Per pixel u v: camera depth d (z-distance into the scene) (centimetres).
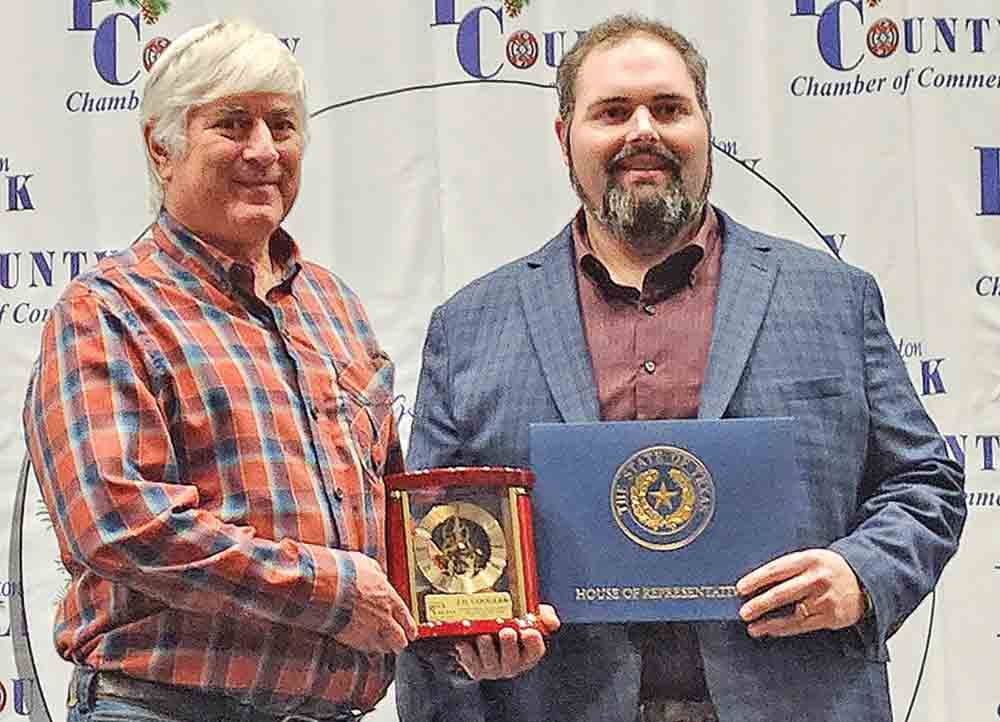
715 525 245
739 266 265
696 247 265
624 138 260
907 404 261
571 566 246
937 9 357
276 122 242
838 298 264
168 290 234
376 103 356
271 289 246
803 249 273
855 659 253
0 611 346
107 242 353
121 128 354
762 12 357
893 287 354
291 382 238
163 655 224
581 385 260
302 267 260
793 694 249
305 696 231
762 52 356
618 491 247
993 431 352
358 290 355
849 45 357
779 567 239
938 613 350
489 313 273
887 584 242
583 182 265
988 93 356
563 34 356
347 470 240
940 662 349
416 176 356
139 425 224
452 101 356
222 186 237
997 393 353
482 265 355
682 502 246
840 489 254
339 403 243
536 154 356
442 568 243
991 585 350
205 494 227
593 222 271
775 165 356
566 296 268
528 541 244
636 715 252
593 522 246
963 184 355
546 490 248
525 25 356
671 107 263
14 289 351
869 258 355
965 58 356
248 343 236
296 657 229
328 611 223
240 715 229
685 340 262
